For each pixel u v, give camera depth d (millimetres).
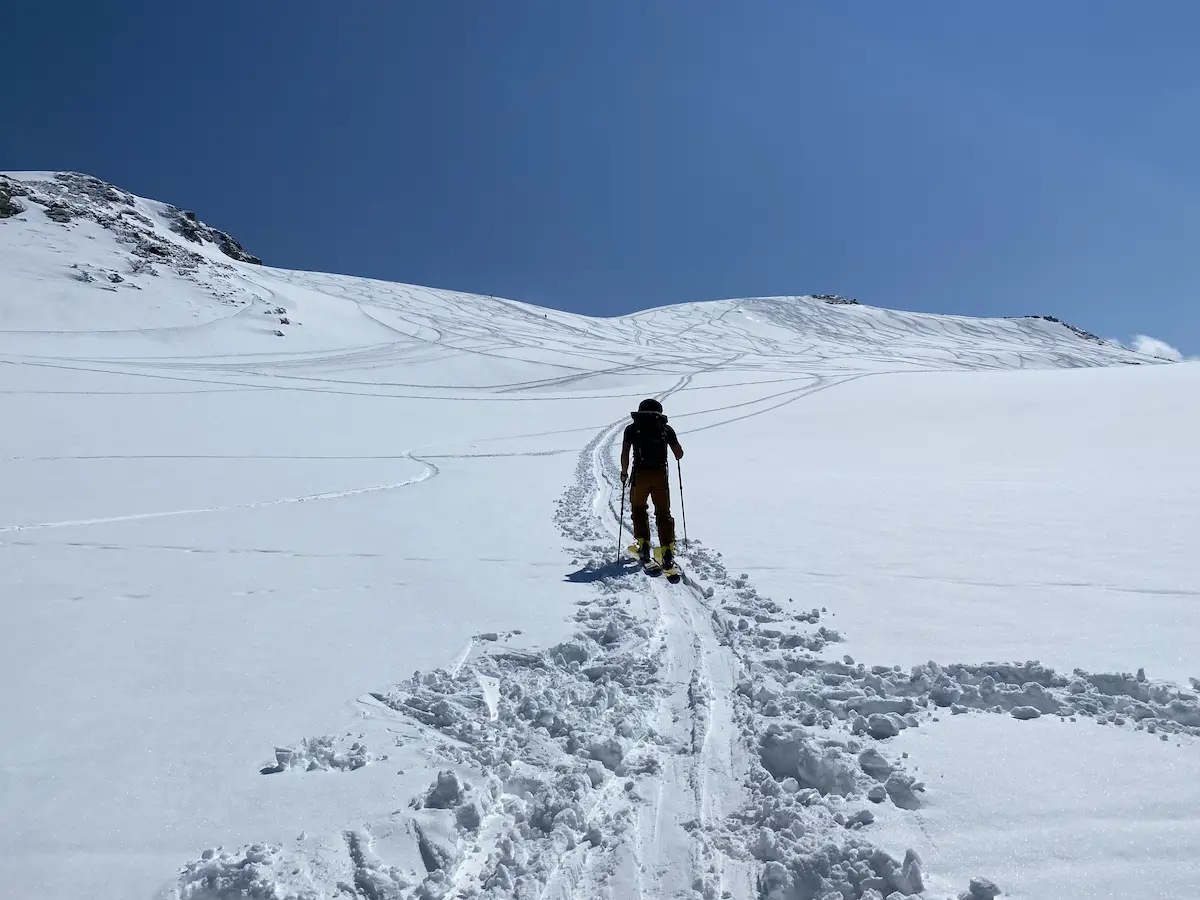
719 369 64750
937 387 33656
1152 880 2541
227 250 118062
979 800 3096
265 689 4391
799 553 7395
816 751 3475
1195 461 12070
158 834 2994
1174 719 3705
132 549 7840
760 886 2771
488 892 2746
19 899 2590
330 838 2986
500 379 58094
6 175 91000
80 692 4305
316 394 34562
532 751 3775
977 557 6875
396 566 7211
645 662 4859
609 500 11195
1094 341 162625
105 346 54500
